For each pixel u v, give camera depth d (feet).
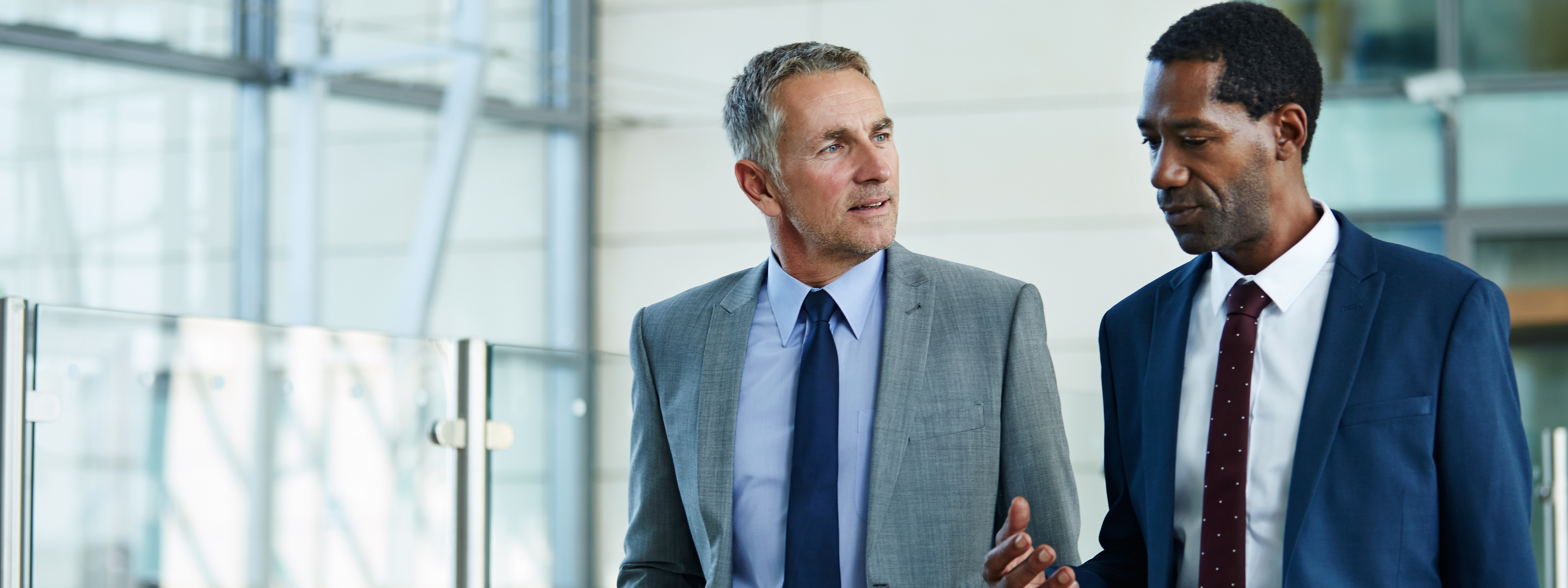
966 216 19.45
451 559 8.23
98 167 15.29
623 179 20.33
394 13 16.85
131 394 6.74
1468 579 3.96
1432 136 18.58
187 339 7.01
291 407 7.50
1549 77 18.42
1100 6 19.29
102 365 6.61
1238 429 4.25
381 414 7.96
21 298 6.26
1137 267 18.98
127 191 15.53
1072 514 5.27
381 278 17.69
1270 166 4.16
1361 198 18.69
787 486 5.40
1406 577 3.98
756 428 5.49
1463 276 4.14
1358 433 4.07
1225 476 4.24
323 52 16.42
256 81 16.51
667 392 5.78
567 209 19.95
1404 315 4.12
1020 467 5.29
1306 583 4.02
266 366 7.41
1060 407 5.45
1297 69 4.12
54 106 14.97
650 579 5.79
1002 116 19.48
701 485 5.46
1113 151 19.16
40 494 6.29
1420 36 18.66
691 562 5.82
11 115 14.65
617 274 20.21
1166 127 4.13
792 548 5.26
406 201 17.93
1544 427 17.99
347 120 17.52
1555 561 10.56
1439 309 4.09
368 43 16.56
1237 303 4.38
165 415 6.89
